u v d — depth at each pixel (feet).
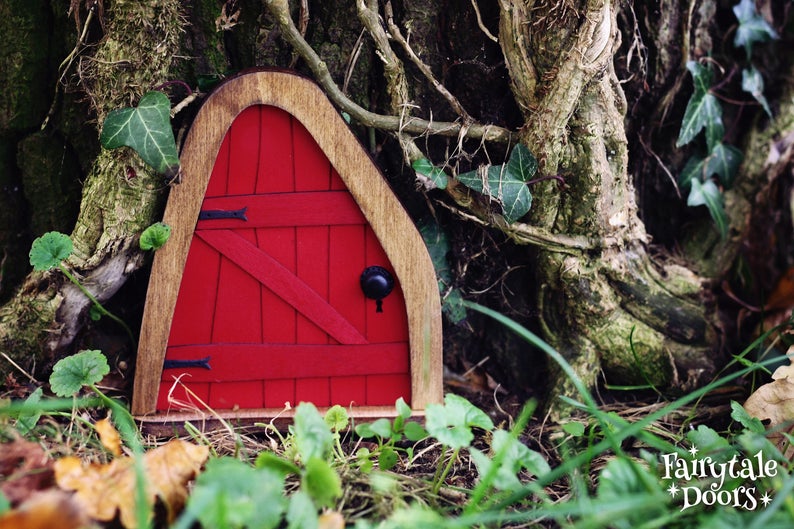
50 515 3.11
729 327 6.31
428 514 3.75
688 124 5.88
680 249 6.42
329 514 3.94
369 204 5.03
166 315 5.14
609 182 5.36
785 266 7.02
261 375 5.29
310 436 4.02
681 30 5.75
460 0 5.26
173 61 5.18
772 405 5.03
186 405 5.25
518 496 3.96
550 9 4.86
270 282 5.18
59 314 5.32
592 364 5.75
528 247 5.74
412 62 5.36
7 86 5.44
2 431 4.40
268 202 5.07
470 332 6.09
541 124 5.09
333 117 4.92
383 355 5.30
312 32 5.35
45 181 5.67
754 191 6.42
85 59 5.16
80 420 4.96
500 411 5.76
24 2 5.31
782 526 3.54
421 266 5.13
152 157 4.87
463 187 5.36
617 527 3.90
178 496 3.97
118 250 5.22
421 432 4.55
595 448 4.07
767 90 6.44
